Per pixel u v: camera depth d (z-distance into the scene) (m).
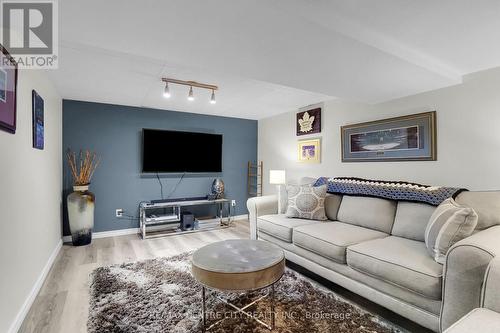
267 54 1.86
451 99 2.49
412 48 1.96
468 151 2.38
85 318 1.84
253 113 4.79
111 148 4.05
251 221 3.41
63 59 2.31
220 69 2.15
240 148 5.26
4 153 1.61
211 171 4.83
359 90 2.67
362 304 2.05
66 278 2.50
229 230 4.39
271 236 2.98
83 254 3.18
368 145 3.22
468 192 2.12
